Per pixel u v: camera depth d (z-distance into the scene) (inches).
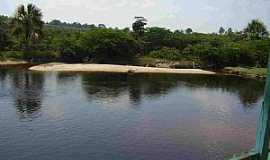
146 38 3742.6
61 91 1603.1
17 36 3029.0
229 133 995.9
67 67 2645.2
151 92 1692.9
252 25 4143.7
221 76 2652.6
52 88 1681.8
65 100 1396.4
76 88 1710.1
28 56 3024.1
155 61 3304.6
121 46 3243.1
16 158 735.1
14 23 2935.5
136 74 2516.0
